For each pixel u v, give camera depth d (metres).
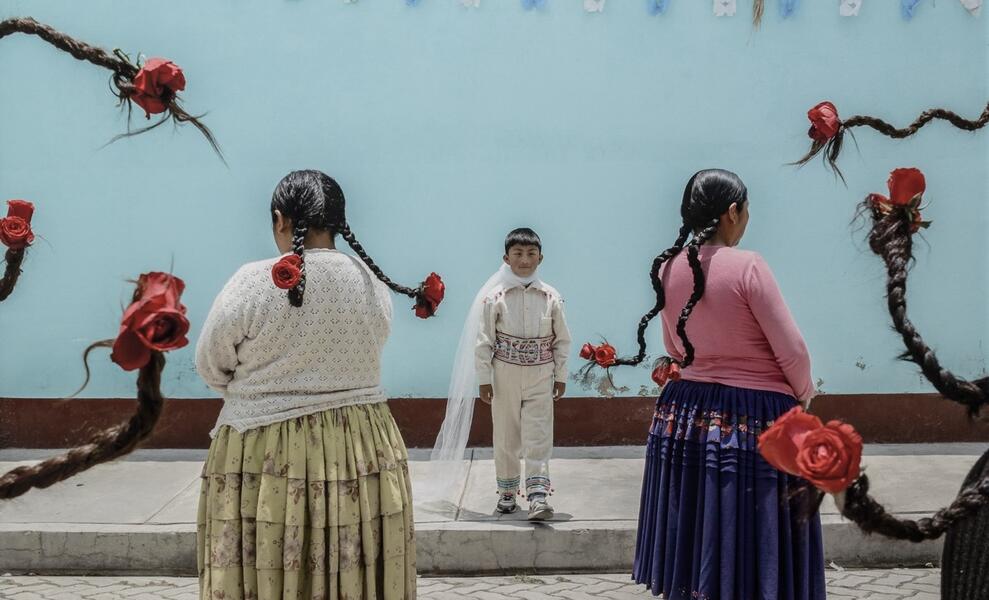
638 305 5.93
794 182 5.88
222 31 5.79
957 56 5.82
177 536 4.50
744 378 2.87
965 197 5.87
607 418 5.95
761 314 2.79
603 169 5.88
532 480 4.64
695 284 2.87
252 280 2.53
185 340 1.63
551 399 4.76
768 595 2.73
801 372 2.82
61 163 5.82
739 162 5.88
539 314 4.72
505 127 5.86
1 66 5.76
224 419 2.55
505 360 4.71
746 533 2.78
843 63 5.82
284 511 2.47
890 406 5.93
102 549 4.51
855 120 2.72
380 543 2.61
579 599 4.11
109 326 5.88
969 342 5.92
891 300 1.92
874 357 5.92
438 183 5.88
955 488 5.06
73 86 5.78
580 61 5.82
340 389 2.60
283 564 2.46
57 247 5.86
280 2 5.77
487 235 5.91
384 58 5.81
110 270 5.87
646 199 5.89
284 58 5.81
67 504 4.91
